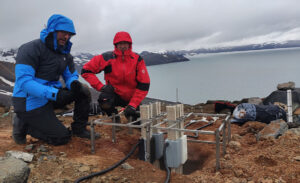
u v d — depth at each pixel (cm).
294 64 17375
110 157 329
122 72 443
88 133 396
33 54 312
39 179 255
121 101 482
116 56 439
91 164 297
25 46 313
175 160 356
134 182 263
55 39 321
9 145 347
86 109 382
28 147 330
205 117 659
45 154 316
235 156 342
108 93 430
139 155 361
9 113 753
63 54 350
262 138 398
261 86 6500
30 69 312
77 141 371
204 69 17788
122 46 424
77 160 307
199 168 384
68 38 337
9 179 187
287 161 298
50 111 337
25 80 306
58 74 351
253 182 261
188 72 15612
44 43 323
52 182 250
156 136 376
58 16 316
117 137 440
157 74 15038
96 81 443
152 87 7319
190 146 449
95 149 357
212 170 305
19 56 311
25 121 332
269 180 259
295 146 340
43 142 356
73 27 330
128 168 292
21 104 321
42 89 309
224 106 814
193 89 6400
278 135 406
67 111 749
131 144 412
